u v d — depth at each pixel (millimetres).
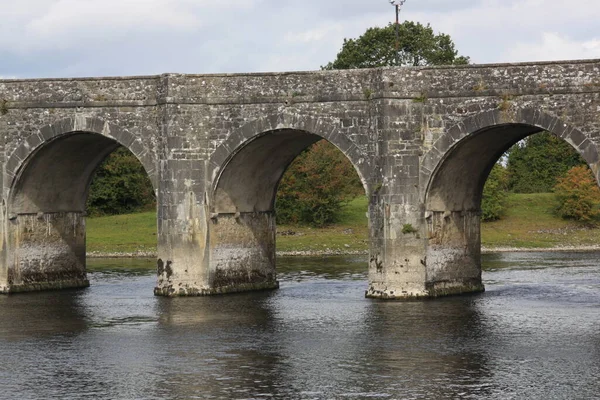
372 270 53219
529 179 114312
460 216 55125
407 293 52656
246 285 57688
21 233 59000
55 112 56781
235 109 54188
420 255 52344
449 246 54375
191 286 55344
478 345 42688
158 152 54969
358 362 40000
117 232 95625
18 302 55562
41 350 43000
